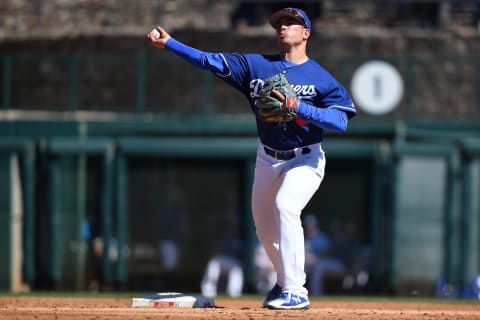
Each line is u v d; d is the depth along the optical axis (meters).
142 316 20.47
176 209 59.78
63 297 33.03
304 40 22.97
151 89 63.31
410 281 59.06
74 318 20.12
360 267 58.94
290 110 21.84
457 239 59.38
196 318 20.20
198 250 59.47
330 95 22.81
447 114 62.78
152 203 59.81
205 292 59.16
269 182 23.44
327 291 58.72
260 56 23.09
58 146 59.97
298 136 22.78
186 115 62.84
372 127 61.12
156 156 59.88
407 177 59.47
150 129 61.72
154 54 64.75
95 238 59.75
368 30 65.62
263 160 23.28
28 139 60.50
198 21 66.69
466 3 66.00
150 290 59.44
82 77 63.62
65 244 59.78
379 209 59.31
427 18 66.06
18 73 63.66
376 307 28.16
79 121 61.69
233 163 59.84
